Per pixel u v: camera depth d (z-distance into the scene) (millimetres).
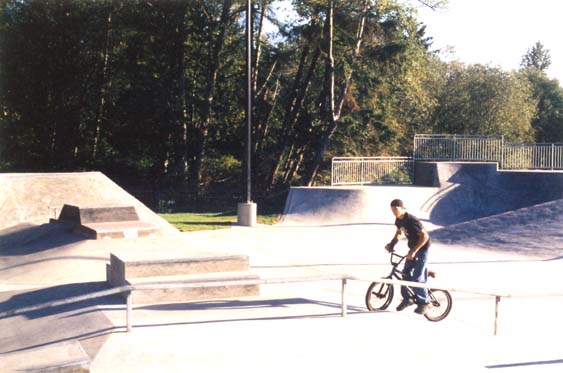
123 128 41438
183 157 39312
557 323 10688
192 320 8688
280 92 44500
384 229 24094
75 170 41594
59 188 19984
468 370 7059
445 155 32531
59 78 40156
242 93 41688
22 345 8062
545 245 18922
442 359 7398
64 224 16891
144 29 39281
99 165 42188
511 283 14164
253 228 23172
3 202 18656
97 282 11469
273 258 16609
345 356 7312
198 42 40938
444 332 8961
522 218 21375
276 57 39156
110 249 14336
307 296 10891
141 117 40250
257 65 40688
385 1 31234
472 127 47906
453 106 48438
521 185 29688
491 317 10906
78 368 6020
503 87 47500
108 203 19953
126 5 38688
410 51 34844
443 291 10094
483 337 9078
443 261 17172
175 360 6949
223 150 45469
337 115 34656
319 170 39812
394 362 7176
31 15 38938
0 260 14609
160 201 34625
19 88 39906
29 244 15750
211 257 10461
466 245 19859
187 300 9891
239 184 41688
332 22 33656
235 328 8344
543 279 14734
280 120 45219
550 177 29156
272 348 7496
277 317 9039
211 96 38500
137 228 15531
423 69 38625
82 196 20047
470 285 13789
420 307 9609
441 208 28562
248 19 22938
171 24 39000
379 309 9961
